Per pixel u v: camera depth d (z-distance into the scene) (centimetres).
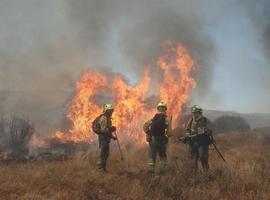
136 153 1465
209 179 929
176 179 888
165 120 1019
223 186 881
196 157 1033
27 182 862
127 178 950
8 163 1323
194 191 812
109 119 1073
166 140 1021
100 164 1045
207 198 787
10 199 730
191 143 1038
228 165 1018
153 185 837
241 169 976
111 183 889
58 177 911
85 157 1223
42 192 790
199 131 1026
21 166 1137
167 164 991
